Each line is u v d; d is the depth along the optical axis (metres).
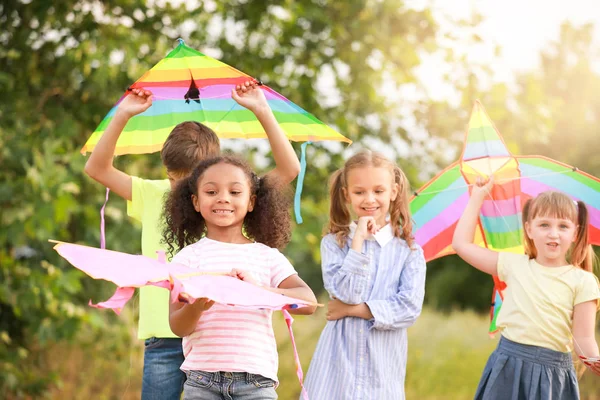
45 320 7.04
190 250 3.18
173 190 3.36
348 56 8.20
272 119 3.78
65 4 7.54
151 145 4.21
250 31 8.48
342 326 3.62
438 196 4.32
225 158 3.22
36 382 7.59
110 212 7.15
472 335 11.95
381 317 3.55
